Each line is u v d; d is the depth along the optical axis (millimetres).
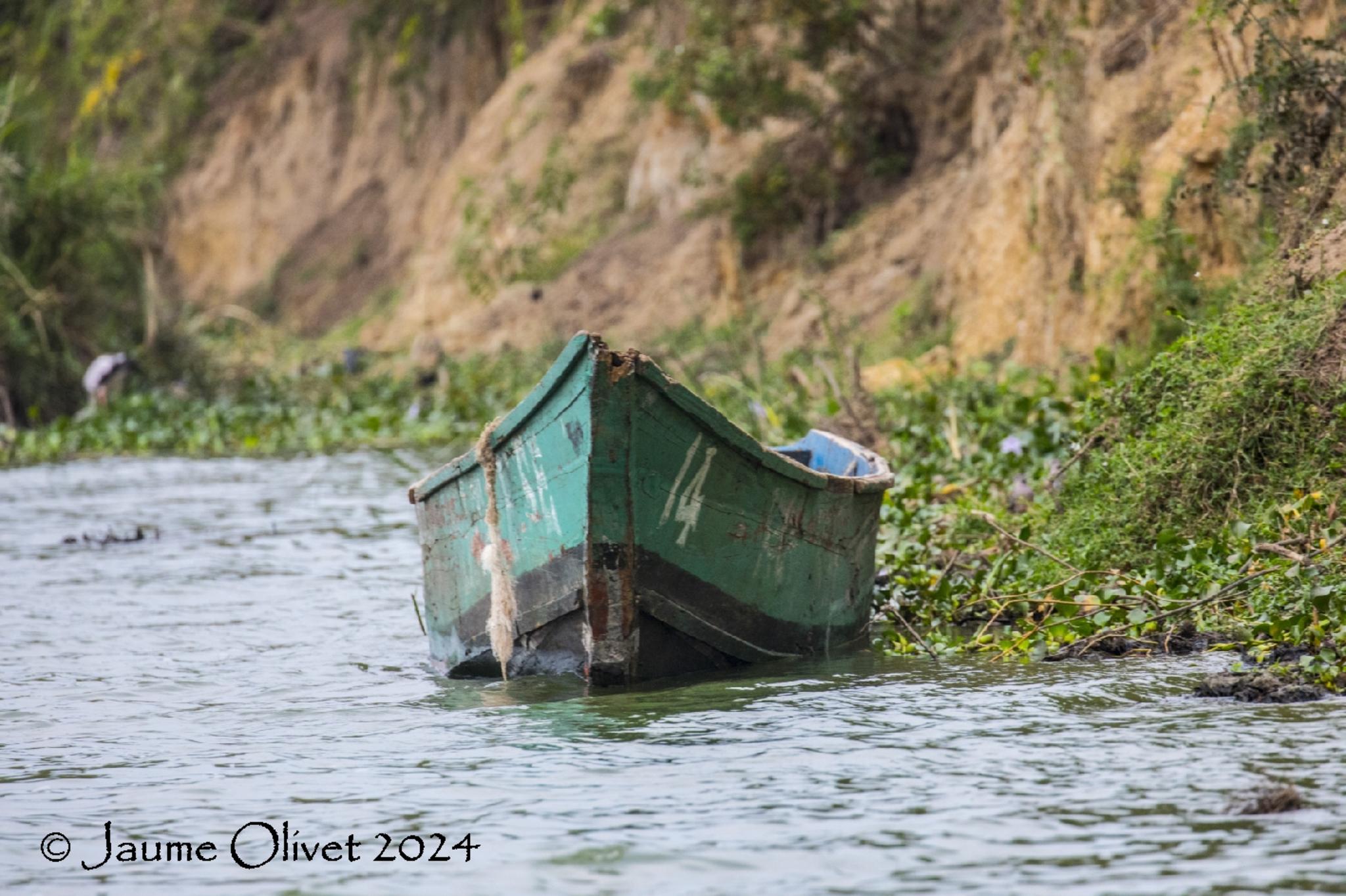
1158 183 63312
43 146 123188
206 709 31297
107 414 102625
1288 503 35438
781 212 107500
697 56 101750
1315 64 49562
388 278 164375
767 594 32125
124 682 34094
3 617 42438
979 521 43219
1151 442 38656
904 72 104688
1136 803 22188
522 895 19938
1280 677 28484
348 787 25031
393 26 175500
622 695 30453
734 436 30094
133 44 170000
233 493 72562
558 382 29234
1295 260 42344
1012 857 20422
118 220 117562
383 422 100375
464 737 27875
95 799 24938
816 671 32125
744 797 23344
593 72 143000
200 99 184000
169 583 47719
